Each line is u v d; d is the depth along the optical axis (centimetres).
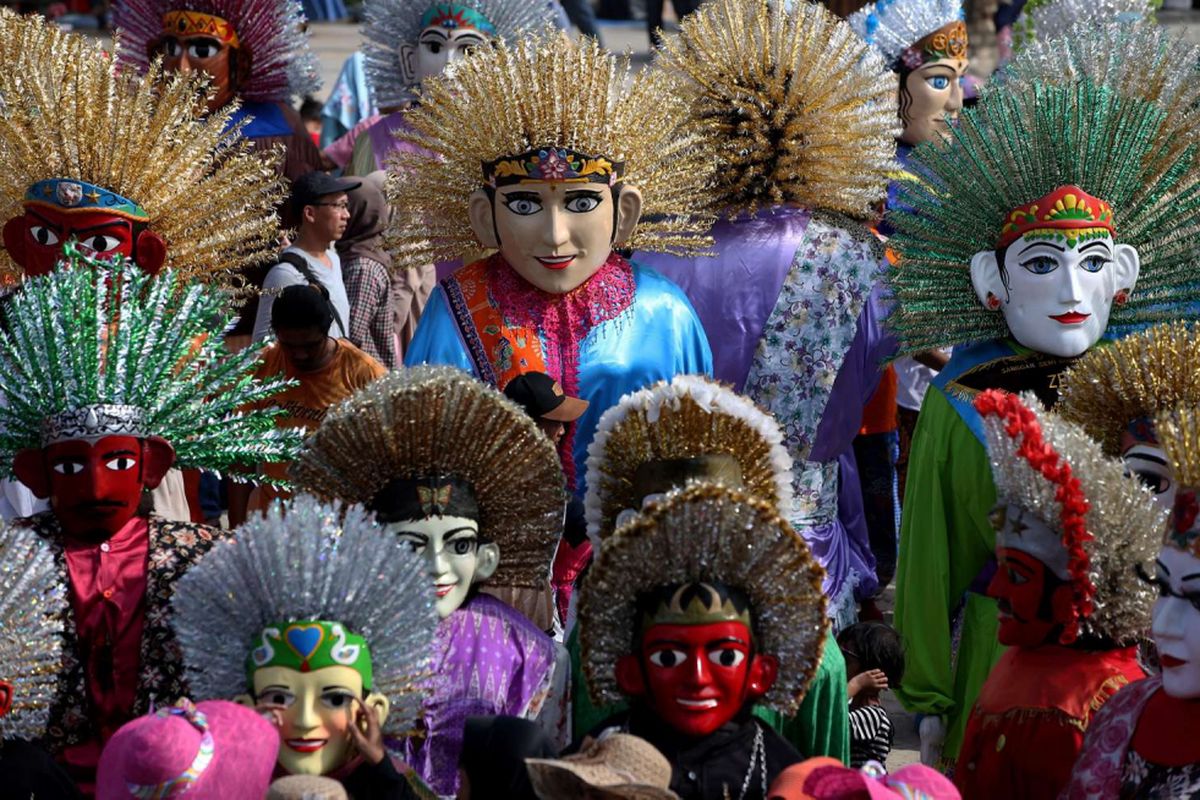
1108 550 548
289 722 478
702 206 836
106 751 447
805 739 561
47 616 543
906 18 1088
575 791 424
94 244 734
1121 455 616
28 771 490
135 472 573
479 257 888
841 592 832
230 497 851
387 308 1080
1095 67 800
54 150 739
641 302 781
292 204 1026
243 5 1167
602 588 484
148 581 565
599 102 755
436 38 1209
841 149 827
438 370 578
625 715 499
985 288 711
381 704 491
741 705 488
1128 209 710
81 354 571
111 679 557
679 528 476
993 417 559
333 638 482
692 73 834
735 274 826
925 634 699
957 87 1101
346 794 466
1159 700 496
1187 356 599
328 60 2183
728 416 556
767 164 833
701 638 475
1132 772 493
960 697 705
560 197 751
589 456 567
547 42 782
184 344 590
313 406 814
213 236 765
